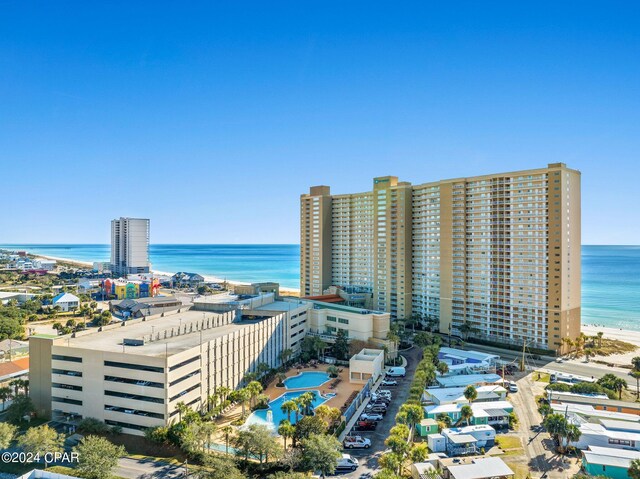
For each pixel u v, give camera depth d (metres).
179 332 143.50
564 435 98.62
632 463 85.25
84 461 85.75
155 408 106.81
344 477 89.81
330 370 155.62
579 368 167.00
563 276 186.12
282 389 143.62
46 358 116.69
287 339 178.38
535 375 157.50
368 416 118.50
